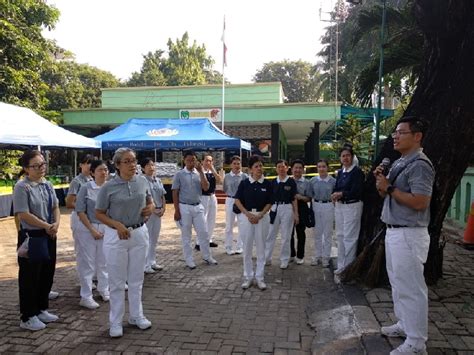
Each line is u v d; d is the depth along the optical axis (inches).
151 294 205.6
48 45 674.8
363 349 141.5
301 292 208.1
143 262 165.0
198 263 267.0
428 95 197.8
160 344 150.9
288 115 722.2
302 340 154.1
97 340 154.6
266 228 215.5
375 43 644.1
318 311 178.9
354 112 717.3
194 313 180.5
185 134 599.8
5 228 404.8
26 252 161.2
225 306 189.0
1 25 559.2
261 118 732.7
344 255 222.5
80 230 188.5
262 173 214.2
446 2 186.7
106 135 610.5
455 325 155.1
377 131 307.1
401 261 129.0
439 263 205.3
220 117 743.7
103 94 864.9
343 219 220.8
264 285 212.5
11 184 507.8
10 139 386.3
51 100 1067.3
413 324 128.5
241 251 294.8
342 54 803.4
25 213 159.2
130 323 167.2
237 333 160.1
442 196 191.3
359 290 198.7
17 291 213.0
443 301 179.5
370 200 217.5
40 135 424.2
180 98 843.4
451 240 317.1
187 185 253.8
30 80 624.4
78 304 193.2
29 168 165.3
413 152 132.8
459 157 189.5
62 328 165.6
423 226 129.5
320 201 255.9
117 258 157.0
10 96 588.4
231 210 290.7
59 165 774.5
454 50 190.5
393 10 310.2
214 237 355.6
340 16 725.3
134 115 772.6
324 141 1138.7
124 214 157.9
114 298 157.8
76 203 186.5
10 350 146.9
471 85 184.2
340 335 152.4
